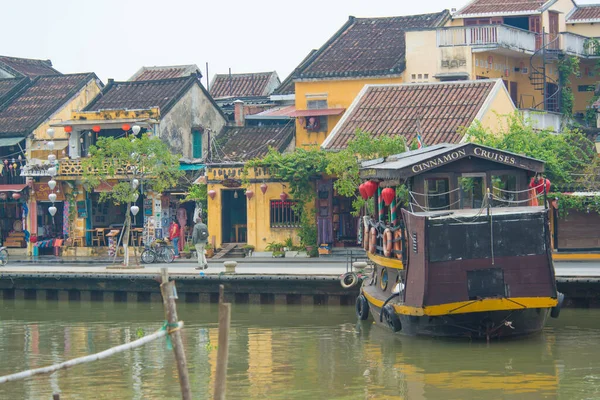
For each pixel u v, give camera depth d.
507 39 65.81
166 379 30.48
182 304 46.62
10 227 68.12
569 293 41.72
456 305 32.31
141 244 64.19
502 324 33.16
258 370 31.39
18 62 84.44
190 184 63.16
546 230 32.69
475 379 29.25
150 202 63.53
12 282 50.16
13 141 67.81
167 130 65.56
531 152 52.56
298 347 34.84
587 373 29.77
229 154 66.25
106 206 65.81
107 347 36.16
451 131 55.84
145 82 70.62
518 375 29.61
